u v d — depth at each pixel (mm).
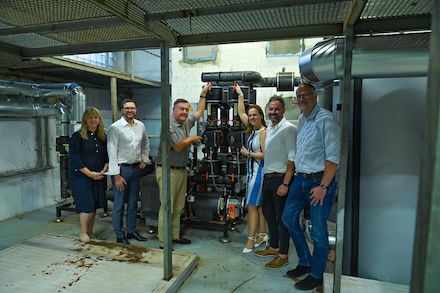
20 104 3537
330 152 1978
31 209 4133
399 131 2068
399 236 2129
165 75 2082
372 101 2111
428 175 629
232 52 4836
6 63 3088
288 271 2430
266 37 2068
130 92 6488
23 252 2648
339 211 1749
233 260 2695
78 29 2010
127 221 3150
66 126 3766
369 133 2135
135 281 2170
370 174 2156
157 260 2506
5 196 3795
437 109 615
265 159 2549
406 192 2086
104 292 2033
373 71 1813
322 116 2051
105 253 2639
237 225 3619
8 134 3844
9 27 2055
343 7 1640
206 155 3295
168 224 2168
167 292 2064
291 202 2285
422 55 1701
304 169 2146
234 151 3184
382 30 1790
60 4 1661
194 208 3299
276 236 2721
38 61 3047
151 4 1648
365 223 2201
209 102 3168
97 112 2979
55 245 2803
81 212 2926
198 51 4961
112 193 3676
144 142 3193
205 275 2426
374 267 2205
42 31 2064
